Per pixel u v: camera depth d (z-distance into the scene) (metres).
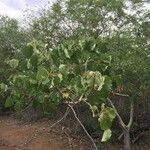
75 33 17.97
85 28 17.84
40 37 18.36
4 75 17.83
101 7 17.59
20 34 21.56
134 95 14.28
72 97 4.32
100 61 4.77
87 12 17.88
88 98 4.04
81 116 17.52
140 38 14.62
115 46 13.34
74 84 4.10
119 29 16.59
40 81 4.25
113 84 5.23
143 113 16.62
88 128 17.22
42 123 18.66
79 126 17.42
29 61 4.64
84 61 4.71
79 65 4.55
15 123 19.59
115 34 15.05
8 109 21.53
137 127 16.98
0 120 20.50
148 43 14.85
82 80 4.02
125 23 17.42
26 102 4.73
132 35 15.00
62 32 18.31
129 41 13.80
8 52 21.17
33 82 4.36
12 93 4.71
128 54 13.20
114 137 16.83
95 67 4.69
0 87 4.73
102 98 3.99
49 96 4.44
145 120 16.91
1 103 21.02
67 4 18.44
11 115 20.95
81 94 4.12
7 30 22.17
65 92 4.29
